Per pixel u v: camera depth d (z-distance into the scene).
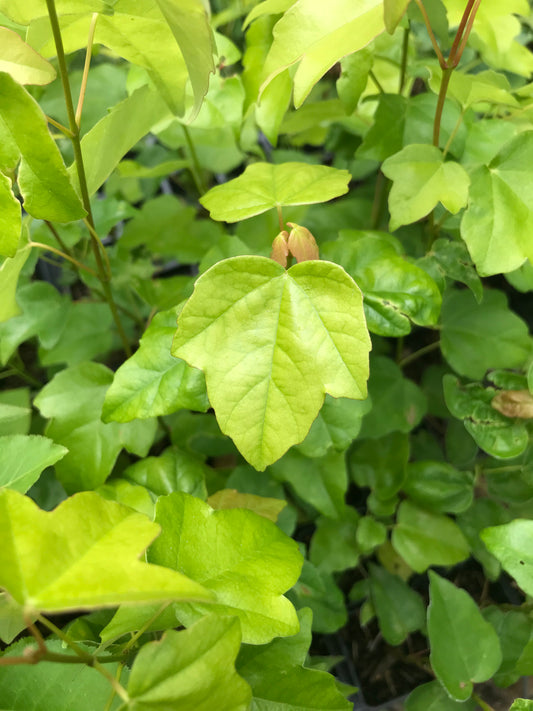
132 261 0.32
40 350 0.27
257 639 0.13
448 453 0.26
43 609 0.09
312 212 0.30
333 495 0.22
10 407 0.17
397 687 0.26
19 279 0.25
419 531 0.24
